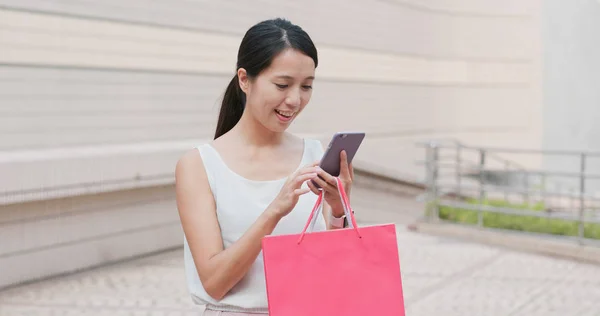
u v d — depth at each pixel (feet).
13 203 19.61
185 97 26.55
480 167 29.40
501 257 25.54
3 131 20.15
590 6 47.70
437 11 43.47
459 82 45.29
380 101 38.78
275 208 5.85
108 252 23.18
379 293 5.90
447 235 29.81
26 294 19.06
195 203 6.31
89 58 22.76
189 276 6.58
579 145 48.42
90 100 22.88
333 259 5.80
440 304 19.11
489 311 18.52
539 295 20.29
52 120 21.59
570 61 48.24
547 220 29.27
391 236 6.03
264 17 30.17
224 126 7.06
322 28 34.19
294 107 6.07
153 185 24.11
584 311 18.70
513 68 47.55
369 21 37.73
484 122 46.65
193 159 6.44
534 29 47.83
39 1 21.03
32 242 20.54
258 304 6.28
